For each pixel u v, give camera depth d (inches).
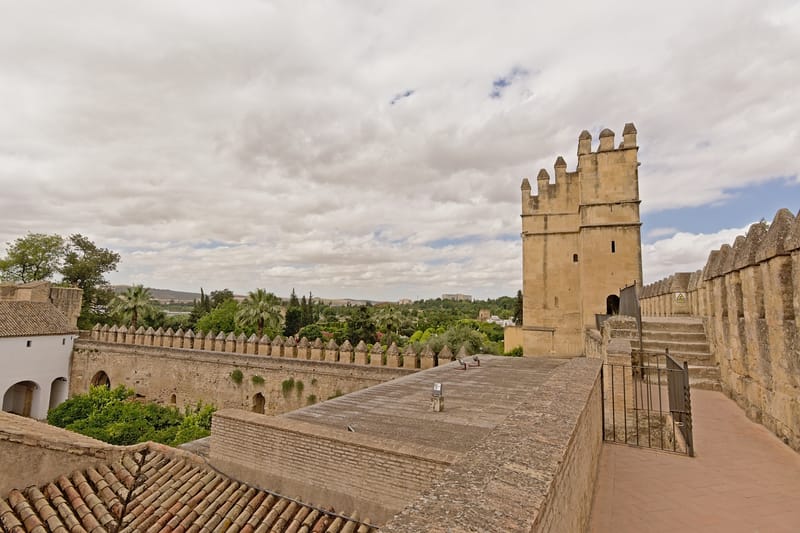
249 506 303.9
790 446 294.4
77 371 1334.9
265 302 1626.5
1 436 261.6
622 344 381.4
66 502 270.7
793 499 214.7
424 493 94.7
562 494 114.7
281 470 325.7
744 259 379.9
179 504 291.1
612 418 329.4
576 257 1325.0
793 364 289.6
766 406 340.5
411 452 277.3
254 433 345.4
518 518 78.9
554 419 150.2
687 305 866.8
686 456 281.0
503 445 123.5
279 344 1016.2
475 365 683.4
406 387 511.2
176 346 1159.0
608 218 1198.3
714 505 208.8
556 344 1311.5
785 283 303.6
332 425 357.4
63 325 1362.0
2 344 1200.8
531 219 1374.3
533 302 1350.9
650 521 193.3
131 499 285.6
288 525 287.0
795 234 278.4
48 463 283.6
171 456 352.2
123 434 887.7
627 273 1172.5
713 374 502.9
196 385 1095.0
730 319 442.0
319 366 940.0
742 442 308.0
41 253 1985.7
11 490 264.2
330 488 301.1
